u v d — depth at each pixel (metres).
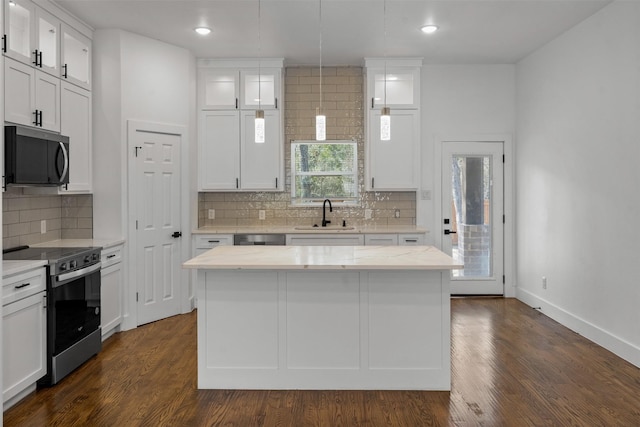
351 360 3.47
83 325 3.94
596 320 4.48
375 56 5.90
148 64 5.16
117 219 4.89
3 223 3.99
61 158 3.98
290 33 5.05
